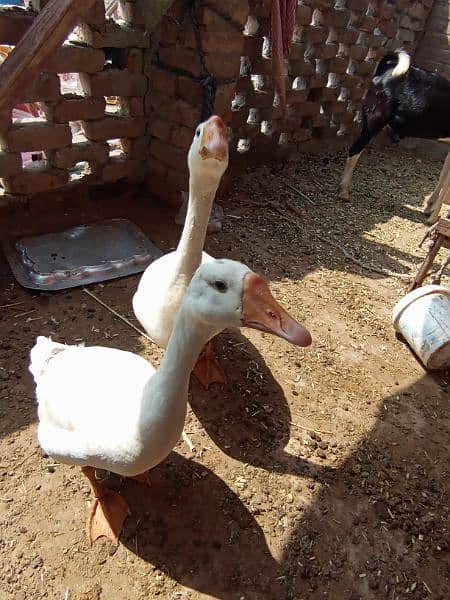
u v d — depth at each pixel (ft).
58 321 3.68
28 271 4.04
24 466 2.75
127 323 3.76
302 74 6.54
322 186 6.70
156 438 2.09
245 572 2.46
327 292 4.57
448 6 8.70
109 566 2.41
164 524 2.60
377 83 6.32
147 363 2.61
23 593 2.27
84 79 4.42
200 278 1.92
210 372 3.40
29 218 4.58
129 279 4.20
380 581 2.52
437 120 6.35
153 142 5.07
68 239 4.46
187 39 4.41
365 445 3.18
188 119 4.62
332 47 6.81
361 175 7.36
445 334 3.66
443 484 3.02
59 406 2.31
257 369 3.58
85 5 3.59
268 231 5.37
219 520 2.65
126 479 2.77
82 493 2.68
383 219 6.14
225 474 2.87
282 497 2.80
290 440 3.12
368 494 2.90
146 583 2.37
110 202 5.12
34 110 5.34
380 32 7.80
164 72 4.66
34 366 2.59
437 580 2.56
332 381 3.62
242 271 1.87
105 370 2.39
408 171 7.84
